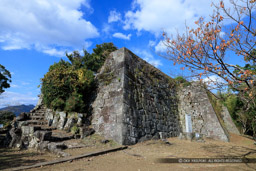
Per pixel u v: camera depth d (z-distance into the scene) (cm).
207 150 692
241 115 1478
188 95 1375
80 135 732
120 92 838
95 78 1068
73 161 442
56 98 908
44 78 976
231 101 1648
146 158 512
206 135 1172
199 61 427
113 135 735
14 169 354
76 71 1012
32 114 992
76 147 587
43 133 588
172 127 1152
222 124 1252
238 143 1043
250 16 382
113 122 770
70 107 849
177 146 765
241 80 379
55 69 998
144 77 1081
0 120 1502
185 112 1329
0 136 715
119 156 532
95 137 747
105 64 1083
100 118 843
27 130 645
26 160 439
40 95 1241
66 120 820
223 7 393
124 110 779
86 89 993
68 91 933
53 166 393
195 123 1259
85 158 477
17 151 548
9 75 1441
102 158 494
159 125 1013
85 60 1627
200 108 1279
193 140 962
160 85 1238
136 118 838
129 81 910
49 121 842
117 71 943
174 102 1345
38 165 386
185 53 461
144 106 948
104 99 901
